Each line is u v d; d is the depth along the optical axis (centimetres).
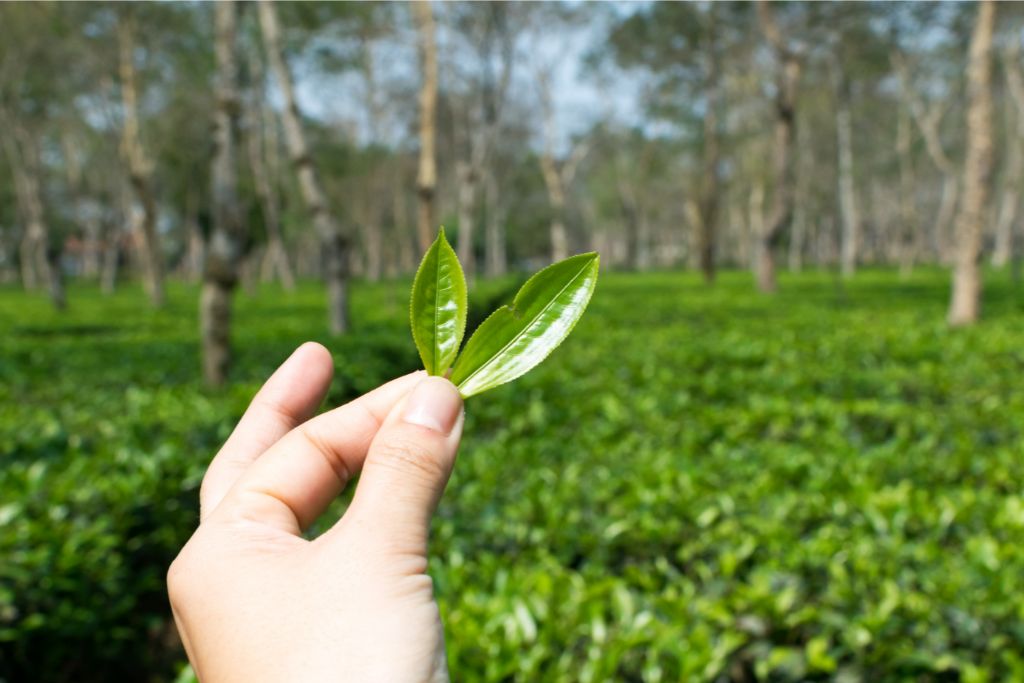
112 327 1630
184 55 2441
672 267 5753
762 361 884
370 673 70
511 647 244
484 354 80
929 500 384
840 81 3106
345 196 3938
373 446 79
